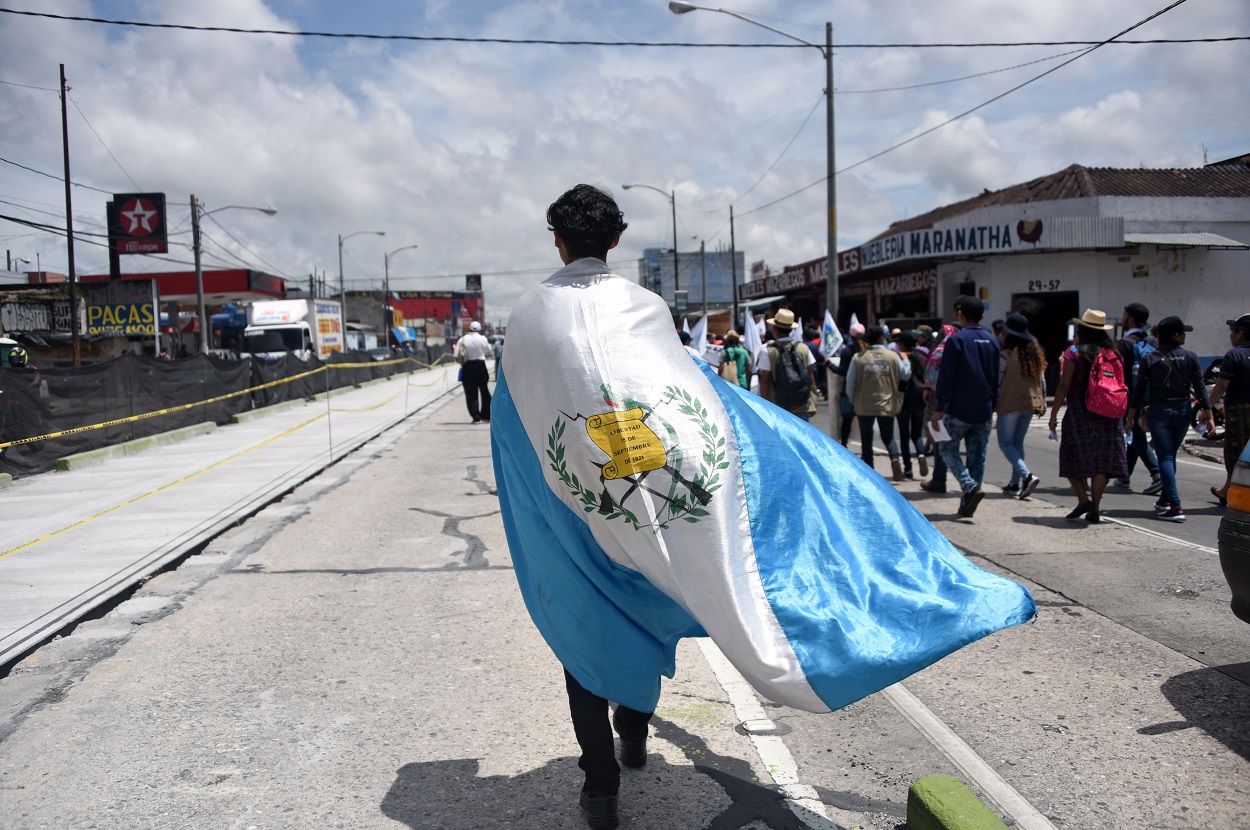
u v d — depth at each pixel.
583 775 3.36
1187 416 7.75
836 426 10.43
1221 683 4.18
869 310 31.09
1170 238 22.53
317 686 4.30
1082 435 7.54
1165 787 3.22
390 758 3.53
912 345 10.26
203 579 6.33
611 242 2.76
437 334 108.81
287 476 11.01
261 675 4.45
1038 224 22.31
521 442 2.70
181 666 4.59
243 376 19.81
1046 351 23.81
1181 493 9.18
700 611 2.43
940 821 2.72
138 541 7.44
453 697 4.15
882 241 25.55
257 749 3.62
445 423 18.61
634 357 2.53
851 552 2.60
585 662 2.66
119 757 3.56
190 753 3.59
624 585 2.63
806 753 3.56
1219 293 23.09
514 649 4.80
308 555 7.04
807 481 2.64
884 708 4.00
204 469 11.73
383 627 5.21
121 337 33.12
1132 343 9.34
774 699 2.39
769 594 2.43
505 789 3.26
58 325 33.28
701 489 2.46
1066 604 5.43
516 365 2.65
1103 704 3.98
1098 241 22.30
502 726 3.82
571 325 2.56
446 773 3.40
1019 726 3.78
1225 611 5.25
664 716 3.94
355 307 91.56
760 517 2.51
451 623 5.27
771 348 9.33
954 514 8.09
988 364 7.72
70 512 8.85
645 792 3.23
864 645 2.39
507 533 2.93
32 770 3.46
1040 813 3.06
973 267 24.33
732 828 2.98
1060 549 6.76
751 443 2.59
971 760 3.47
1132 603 5.43
